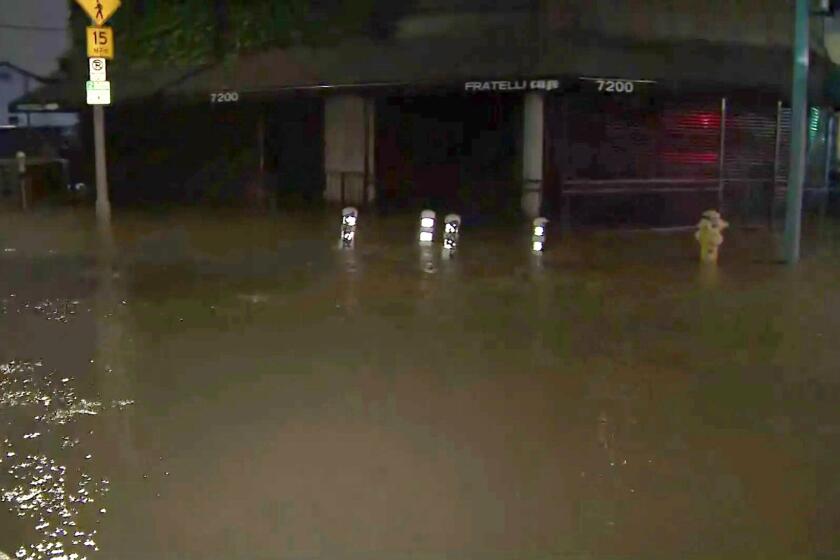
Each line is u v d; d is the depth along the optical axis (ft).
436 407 21.89
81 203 76.74
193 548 14.66
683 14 59.52
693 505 16.46
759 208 66.28
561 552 14.66
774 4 63.31
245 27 70.23
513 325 30.86
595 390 23.40
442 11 60.54
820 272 41.93
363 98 68.90
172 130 79.56
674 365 25.89
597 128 59.82
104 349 27.48
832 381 24.32
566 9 55.93
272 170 75.56
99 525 15.43
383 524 15.58
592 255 47.32
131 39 76.28
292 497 16.63
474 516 15.92
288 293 36.40
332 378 24.34
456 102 64.80
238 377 24.43
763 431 20.39
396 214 66.33
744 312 33.04
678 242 52.70
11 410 21.56
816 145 82.43
